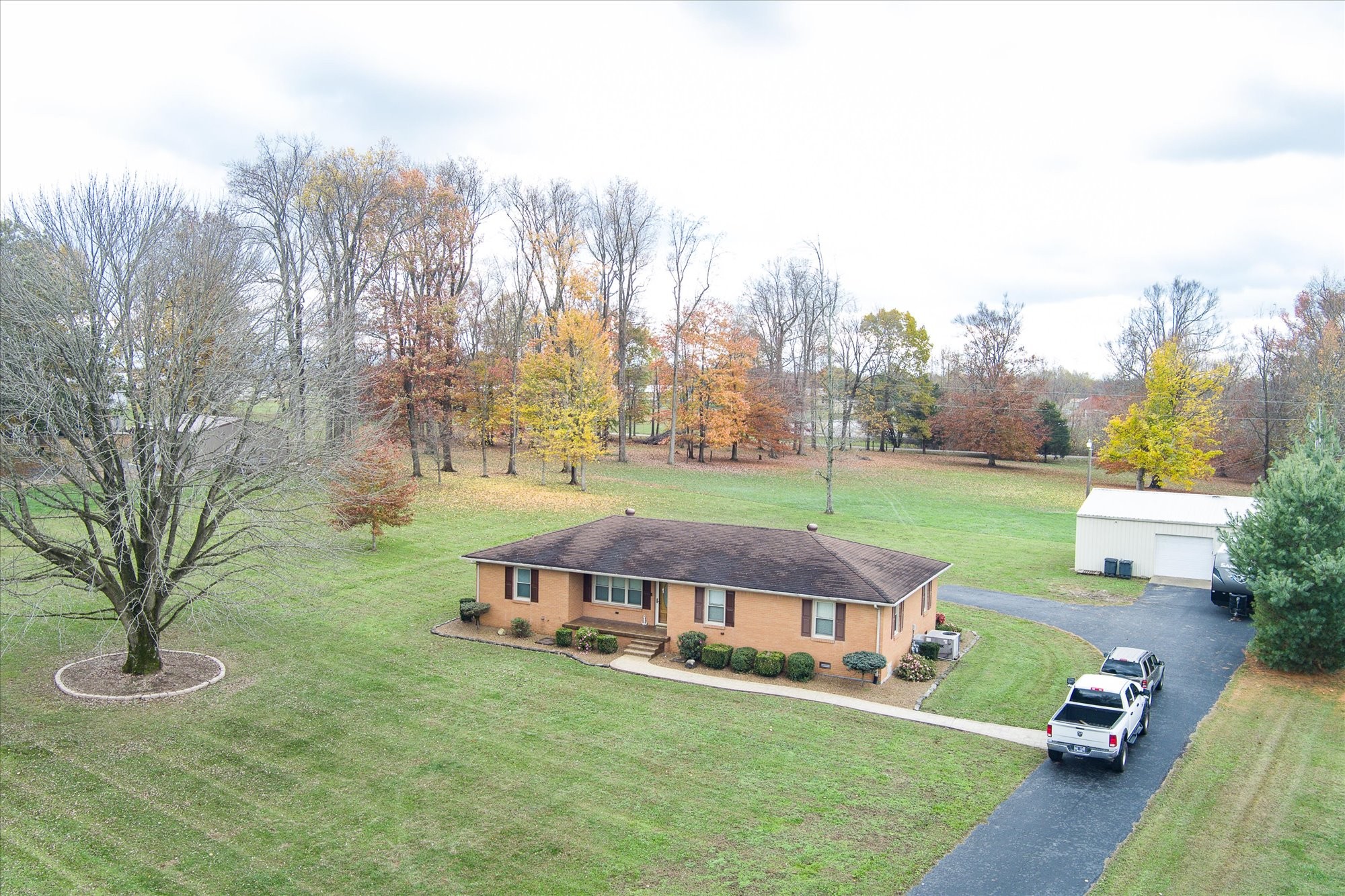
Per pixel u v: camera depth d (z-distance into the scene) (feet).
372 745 64.95
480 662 85.81
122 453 71.05
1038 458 282.36
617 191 233.35
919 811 56.08
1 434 65.00
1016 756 65.41
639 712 73.61
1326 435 91.97
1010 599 116.06
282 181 150.71
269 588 95.20
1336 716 73.51
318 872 47.98
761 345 284.00
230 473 74.23
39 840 49.73
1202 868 49.16
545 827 53.52
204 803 55.11
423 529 139.03
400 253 170.50
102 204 74.02
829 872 48.62
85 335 66.54
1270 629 84.53
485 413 189.06
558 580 95.20
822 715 73.67
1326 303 237.25
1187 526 125.80
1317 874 48.52
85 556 71.00
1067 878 48.03
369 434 106.11
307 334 98.37
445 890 46.55
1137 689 67.67
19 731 63.98
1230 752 65.92
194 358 72.18
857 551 94.58
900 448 305.94
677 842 51.96
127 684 73.97
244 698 73.00
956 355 318.24
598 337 178.50
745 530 98.84
